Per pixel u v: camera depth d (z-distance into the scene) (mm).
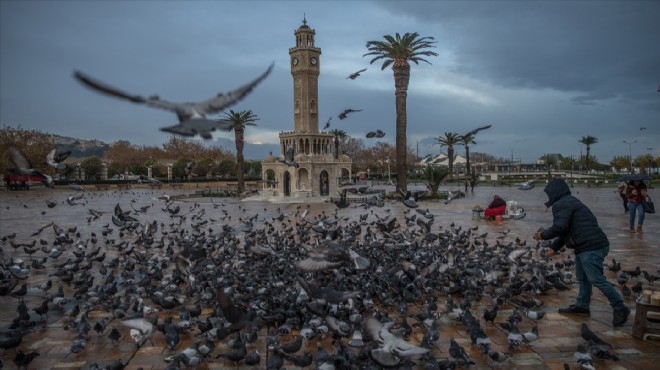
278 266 13883
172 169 109812
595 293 12898
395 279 11875
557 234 10633
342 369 7473
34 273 16203
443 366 7844
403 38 51531
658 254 17828
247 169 123438
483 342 8547
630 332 9836
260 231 22125
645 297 9516
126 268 14766
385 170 144500
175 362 7828
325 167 62750
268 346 8570
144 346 9484
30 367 8539
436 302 12023
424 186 91250
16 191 79688
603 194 59562
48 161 15641
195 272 13234
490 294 12703
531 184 22672
